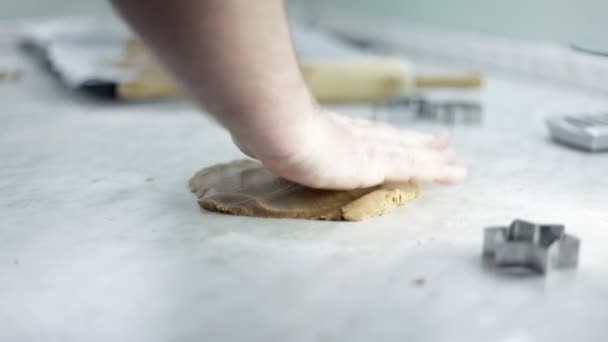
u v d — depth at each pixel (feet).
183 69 1.72
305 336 1.63
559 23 4.30
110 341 1.63
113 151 2.86
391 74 3.59
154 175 2.57
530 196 2.35
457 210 2.23
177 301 1.76
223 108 1.80
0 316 1.72
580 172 2.60
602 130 2.86
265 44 1.74
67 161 2.74
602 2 3.92
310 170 2.01
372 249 1.98
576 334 1.64
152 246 2.01
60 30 5.27
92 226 2.14
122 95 3.51
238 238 2.04
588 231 2.09
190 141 3.00
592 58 4.03
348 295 1.77
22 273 1.89
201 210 2.24
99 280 1.85
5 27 5.87
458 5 5.22
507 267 1.88
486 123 3.32
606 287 1.80
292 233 2.07
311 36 4.95
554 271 1.87
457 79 3.63
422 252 1.96
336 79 3.58
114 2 1.64
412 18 5.81
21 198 2.36
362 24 6.45
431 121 3.36
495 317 1.69
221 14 1.67
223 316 1.70
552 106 3.69
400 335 1.63
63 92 3.99
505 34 4.79
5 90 4.03
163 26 1.65
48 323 1.69
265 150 1.91
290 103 1.84
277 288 1.80
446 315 1.69
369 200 2.18
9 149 2.90
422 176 2.24
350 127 2.33
